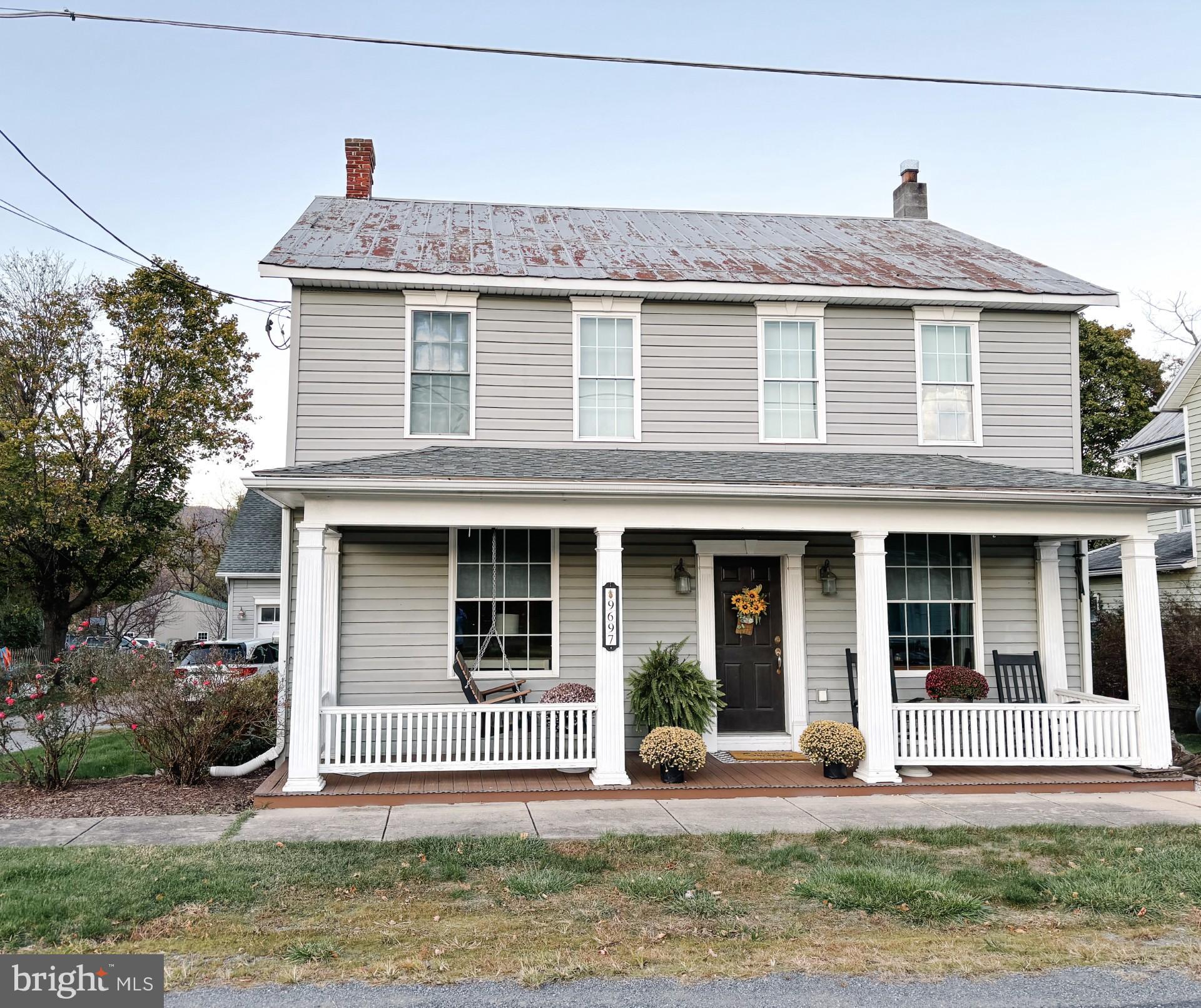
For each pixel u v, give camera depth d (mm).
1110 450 32375
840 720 11547
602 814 8664
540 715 9656
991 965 5117
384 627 11055
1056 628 11906
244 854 7105
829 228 15625
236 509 48969
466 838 7625
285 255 11469
